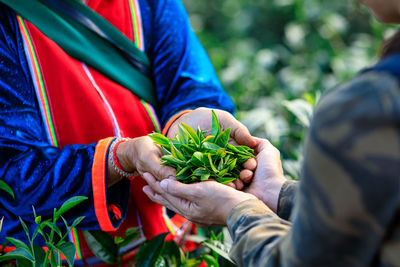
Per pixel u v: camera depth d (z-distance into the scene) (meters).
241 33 3.94
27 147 1.18
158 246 1.29
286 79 3.03
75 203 1.12
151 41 1.42
